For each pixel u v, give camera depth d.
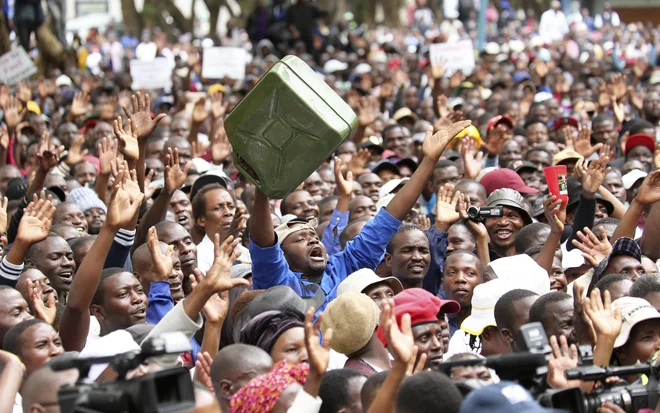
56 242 8.45
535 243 9.02
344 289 7.23
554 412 4.18
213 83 21.78
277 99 6.51
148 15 38.50
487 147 13.91
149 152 13.62
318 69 27.23
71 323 6.73
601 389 5.20
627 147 13.30
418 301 6.43
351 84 22.58
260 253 7.27
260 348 5.90
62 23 25.20
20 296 6.98
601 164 9.38
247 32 31.05
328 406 5.57
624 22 45.81
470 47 18.69
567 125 14.65
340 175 10.05
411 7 45.34
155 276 7.56
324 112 6.52
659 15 45.56
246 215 10.14
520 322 6.59
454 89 20.70
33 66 17.48
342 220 9.95
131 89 21.55
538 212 10.27
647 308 6.38
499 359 4.93
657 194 8.32
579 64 25.45
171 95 21.19
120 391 4.29
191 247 8.60
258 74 23.78
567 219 10.38
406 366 5.17
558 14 36.50
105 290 7.30
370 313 6.30
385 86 19.45
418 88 21.98
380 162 12.80
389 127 14.85
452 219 8.61
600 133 14.55
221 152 13.15
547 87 21.17
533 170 12.02
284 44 29.78
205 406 4.90
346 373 5.67
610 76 21.67
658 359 6.04
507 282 7.39
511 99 17.55
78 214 10.09
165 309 7.37
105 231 6.80
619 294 7.02
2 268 7.54
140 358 4.50
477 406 4.18
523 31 37.78
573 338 6.23
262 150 6.67
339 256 8.02
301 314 6.31
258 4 30.91
